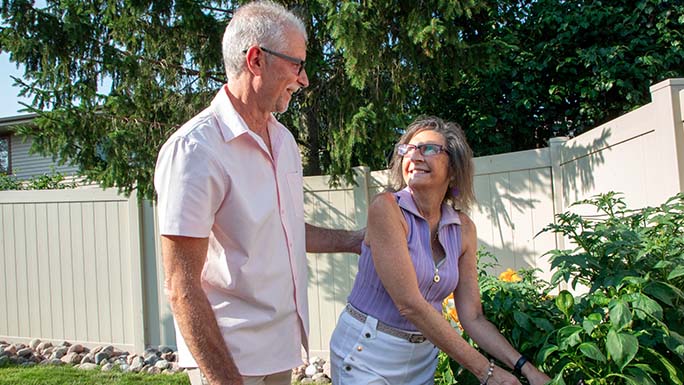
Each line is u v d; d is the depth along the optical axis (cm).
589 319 173
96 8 466
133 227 561
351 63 409
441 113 634
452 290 203
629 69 571
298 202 210
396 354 197
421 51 454
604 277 188
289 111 539
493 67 470
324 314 502
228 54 187
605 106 611
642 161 281
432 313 185
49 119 450
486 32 557
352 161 526
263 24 181
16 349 597
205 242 169
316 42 474
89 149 473
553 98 608
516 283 242
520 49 613
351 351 201
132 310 565
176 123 491
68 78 466
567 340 171
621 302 168
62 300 596
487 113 616
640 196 285
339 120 478
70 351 577
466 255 215
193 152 169
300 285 205
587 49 589
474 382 217
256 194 185
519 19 632
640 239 191
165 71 493
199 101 486
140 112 480
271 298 188
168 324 553
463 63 461
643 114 277
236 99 189
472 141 625
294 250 201
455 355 186
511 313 212
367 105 464
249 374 184
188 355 187
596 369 176
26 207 611
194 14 437
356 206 485
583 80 594
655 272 189
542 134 650
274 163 196
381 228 191
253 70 182
